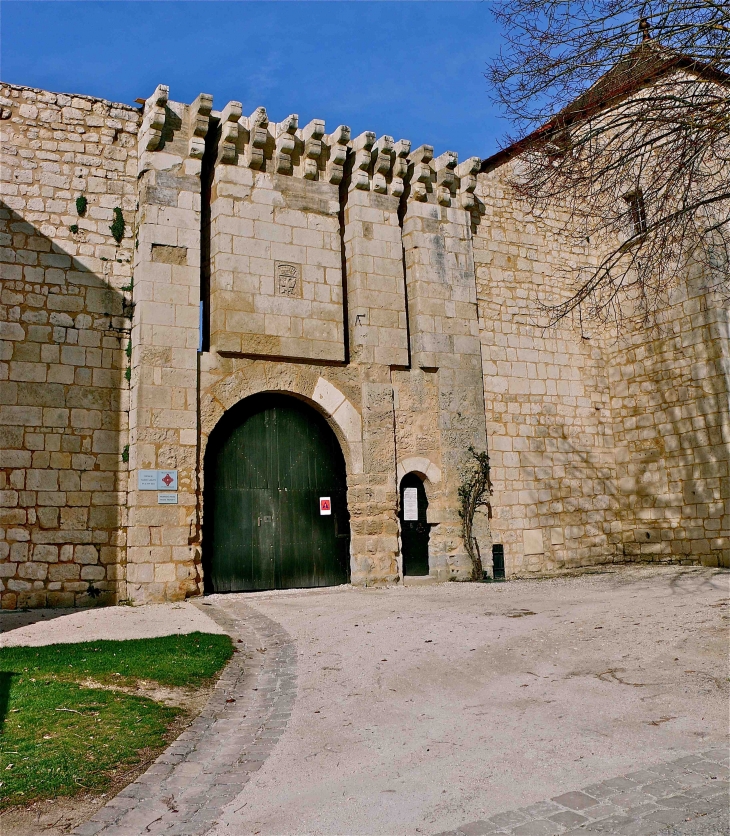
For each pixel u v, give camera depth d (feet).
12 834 13.73
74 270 40.04
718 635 26.37
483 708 20.27
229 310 42.24
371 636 28.94
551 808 13.80
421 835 13.03
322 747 17.95
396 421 47.39
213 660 26.18
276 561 43.52
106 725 19.45
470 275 51.44
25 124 39.93
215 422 41.29
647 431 54.49
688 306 51.85
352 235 47.62
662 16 28.58
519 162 52.11
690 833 12.67
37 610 36.17
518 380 53.26
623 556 55.26
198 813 14.67
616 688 21.47
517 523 51.24
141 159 41.57
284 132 44.88
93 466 39.04
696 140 29.27
